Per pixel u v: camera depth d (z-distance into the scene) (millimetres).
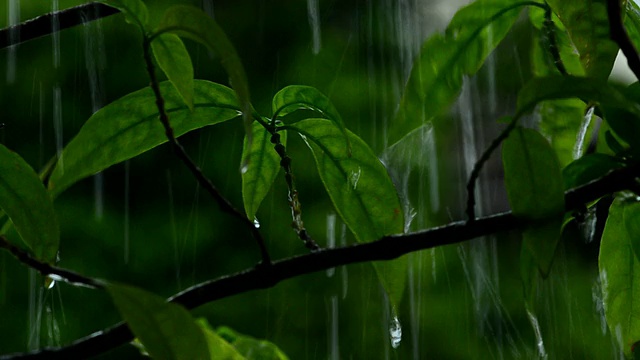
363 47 6418
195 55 5906
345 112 6242
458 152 6566
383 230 1312
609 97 969
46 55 6059
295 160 6074
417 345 6188
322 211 6059
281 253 6094
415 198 6309
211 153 6168
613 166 1121
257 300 6141
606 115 1117
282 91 1306
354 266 6320
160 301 905
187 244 6070
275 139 1326
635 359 1306
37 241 1143
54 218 1149
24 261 1066
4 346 5637
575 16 1187
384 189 1311
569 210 1043
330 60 6328
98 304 5859
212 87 1279
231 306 6086
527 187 1032
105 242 5941
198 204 6117
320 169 1322
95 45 6051
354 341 6184
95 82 6008
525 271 1184
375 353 6172
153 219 6070
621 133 1112
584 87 975
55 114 6008
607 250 1300
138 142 1250
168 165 6148
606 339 6238
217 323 6039
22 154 5984
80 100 6027
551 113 1387
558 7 1191
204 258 6059
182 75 1121
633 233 1229
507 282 6457
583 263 6375
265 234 6098
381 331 6219
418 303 6234
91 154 1225
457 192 6523
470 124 6594
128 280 5922
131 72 6004
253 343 1693
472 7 1328
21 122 6008
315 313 6168
